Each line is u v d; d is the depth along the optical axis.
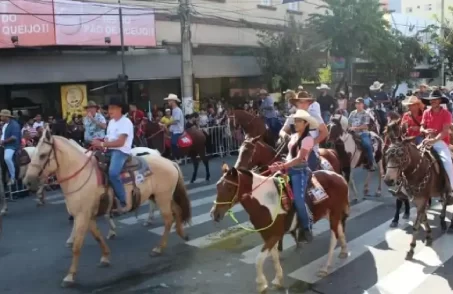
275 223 6.79
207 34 23.84
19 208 12.22
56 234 9.98
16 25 15.96
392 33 28.42
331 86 26.70
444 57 38.38
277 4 28.36
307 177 7.23
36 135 15.08
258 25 26.66
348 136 11.92
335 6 24.69
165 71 21.41
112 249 8.95
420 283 7.27
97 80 18.97
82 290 7.18
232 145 19.78
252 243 9.13
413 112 10.07
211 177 15.46
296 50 24.41
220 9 24.69
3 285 7.41
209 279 7.52
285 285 7.23
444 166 8.90
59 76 17.81
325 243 9.07
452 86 44.88
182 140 14.37
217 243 9.16
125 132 7.99
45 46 16.91
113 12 18.44
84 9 17.44
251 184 6.66
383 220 10.55
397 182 8.56
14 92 18.28
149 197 8.62
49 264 8.27
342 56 25.41
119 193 7.93
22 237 9.81
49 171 7.39
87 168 7.64
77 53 18.36
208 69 23.52
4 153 12.90
